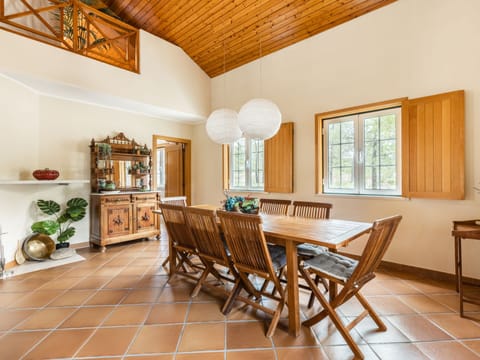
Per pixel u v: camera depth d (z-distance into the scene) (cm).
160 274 305
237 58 470
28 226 356
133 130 486
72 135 409
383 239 170
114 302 235
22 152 346
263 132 256
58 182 339
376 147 336
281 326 197
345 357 162
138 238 441
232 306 227
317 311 219
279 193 429
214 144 548
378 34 321
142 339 180
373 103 325
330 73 365
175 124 558
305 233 192
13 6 326
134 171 473
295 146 405
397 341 177
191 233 246
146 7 412
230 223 199
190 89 500
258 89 457
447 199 271
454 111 265
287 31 388
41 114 377
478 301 205
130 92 409
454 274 272
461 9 265
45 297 244
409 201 300
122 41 442
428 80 286
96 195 404
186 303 234
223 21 404
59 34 342
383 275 294
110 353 166
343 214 354
